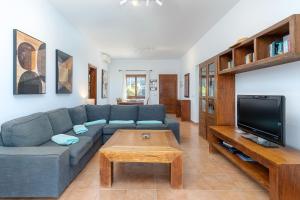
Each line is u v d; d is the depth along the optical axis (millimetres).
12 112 2678
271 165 1931
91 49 6492
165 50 7852
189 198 2143
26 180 2021
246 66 2826
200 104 5207
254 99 2771
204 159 3367
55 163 2035
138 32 5441
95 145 3664
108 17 4328
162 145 2566
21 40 2768
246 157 2764
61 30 4191
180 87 9789
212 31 5047
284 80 2541
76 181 2520
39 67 3246
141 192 2266
